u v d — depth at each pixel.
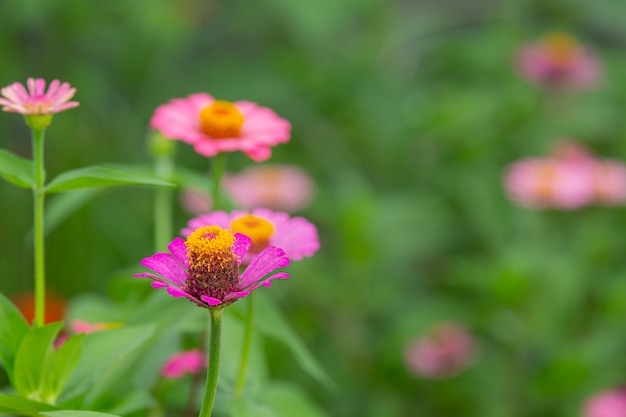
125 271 0.97
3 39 1.52
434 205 1.46
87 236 1.39
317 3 1.66
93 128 1.56
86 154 1.49
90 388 0.86
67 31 1.58
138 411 0.92
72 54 1.63
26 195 1.38
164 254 0.79
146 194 1.55
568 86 1.65
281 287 1.35
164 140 1.05
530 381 1.29
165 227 1.02
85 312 0.97
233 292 0.78
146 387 0.93
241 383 0.91
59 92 0.85
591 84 1.66
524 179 1.37
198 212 1.30
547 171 1.36
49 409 0.82
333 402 1.31
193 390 0.93
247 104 0.95
